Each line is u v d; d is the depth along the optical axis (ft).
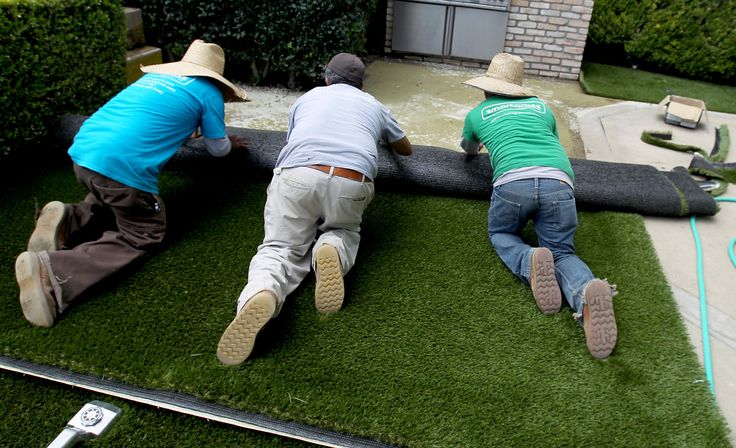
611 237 9.07
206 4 14.67
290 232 7.13
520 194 7.61
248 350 6.18
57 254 6.88
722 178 11.02
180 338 6.64
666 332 7.14
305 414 5.74
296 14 14.53
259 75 16.11
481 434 5.66
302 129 7.38
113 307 7.08
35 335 6.55
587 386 6.30
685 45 18.72
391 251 8.54
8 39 9.41
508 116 8.26
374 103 8.07
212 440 5.58
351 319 7.11
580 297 6.88
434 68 18.89
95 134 7.47
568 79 18.66
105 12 11.58
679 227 9.61
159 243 8.07
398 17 18.69
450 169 9.97
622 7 19.04
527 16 17.90
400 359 6.54
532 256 7.26
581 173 10.09
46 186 9.98
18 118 10.08
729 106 16.39
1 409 5.79
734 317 7.63
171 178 10.35
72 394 5.99
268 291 6.13
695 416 5.98
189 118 8.13
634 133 13.87
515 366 6.53
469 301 7.54
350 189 7.06
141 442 5.52
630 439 5.69
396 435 5.60
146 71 8.46
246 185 10.23
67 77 10.89
